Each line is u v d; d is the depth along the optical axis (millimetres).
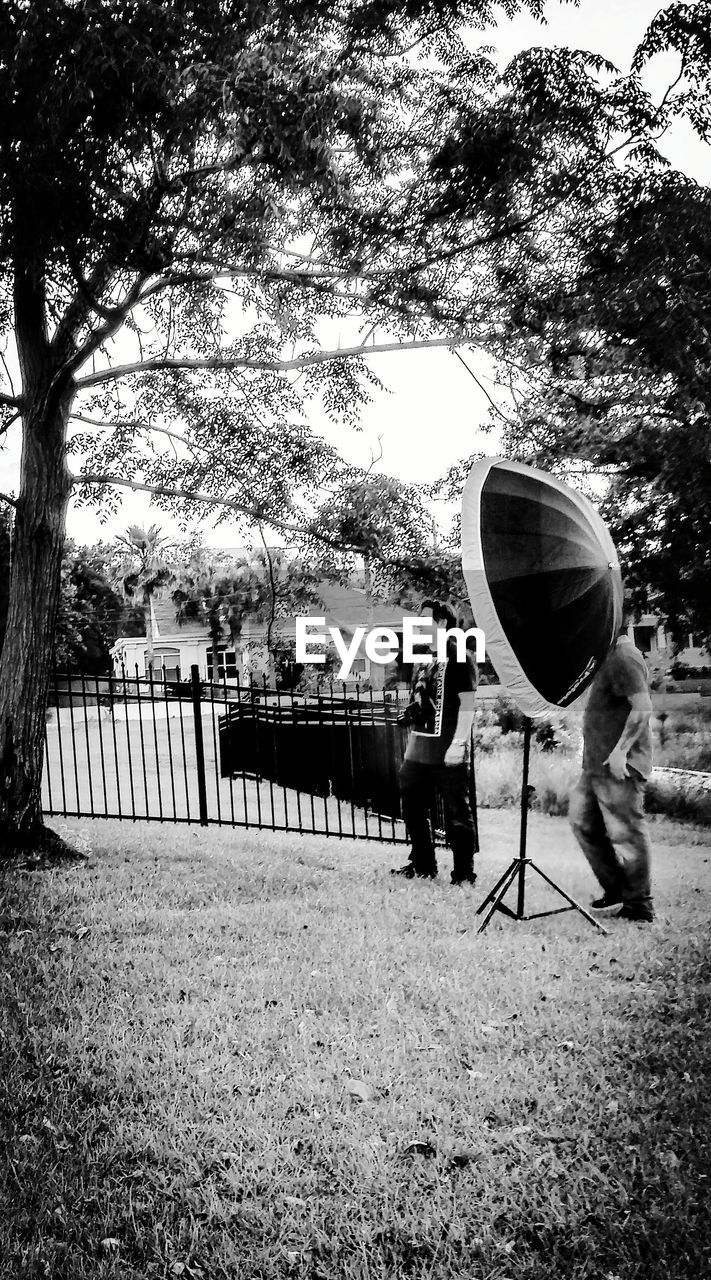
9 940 5852
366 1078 3906
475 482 5715
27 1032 4406
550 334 8773
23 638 8164
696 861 8758
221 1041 4277
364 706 10945
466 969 5293
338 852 8828
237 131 6582
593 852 6754
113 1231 2951
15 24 6039
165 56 6281
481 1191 3143
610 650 5996
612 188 8039
